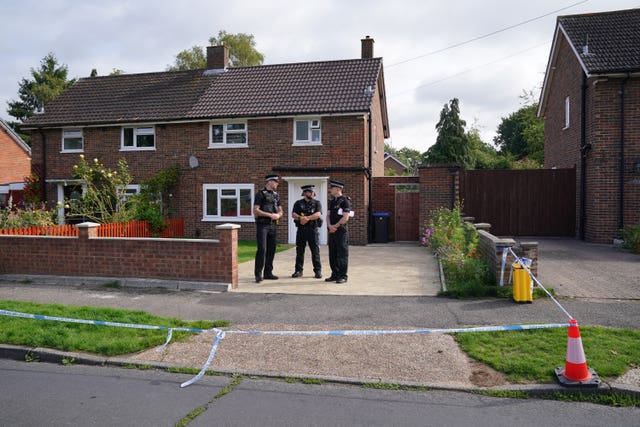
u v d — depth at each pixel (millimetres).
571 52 18688
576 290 8875
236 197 19312
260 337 6613
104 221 16812
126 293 9414
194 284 9625
